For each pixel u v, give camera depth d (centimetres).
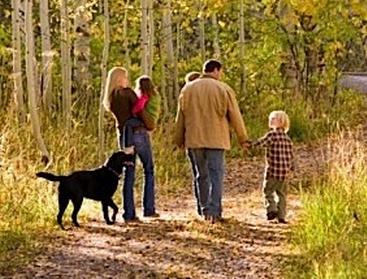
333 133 2580
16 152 1702
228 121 1368
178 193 1752
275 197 1409
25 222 1311
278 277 1024
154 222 1370
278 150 1371
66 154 1794
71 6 2595
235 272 1048
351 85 4431
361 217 1228
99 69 2786
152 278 1020
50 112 2242
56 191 1499
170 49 2844
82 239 1233
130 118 1373
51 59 2402
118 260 1109
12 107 1964
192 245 1192
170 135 2108
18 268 1065
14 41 2048
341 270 1006
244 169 2091
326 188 1343
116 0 2659
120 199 1579
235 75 2967
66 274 1037
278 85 3025
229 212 1492
